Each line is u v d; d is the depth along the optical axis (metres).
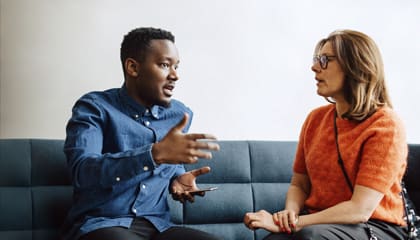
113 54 2.31
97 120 1.70
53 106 2.24
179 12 2.39
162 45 1.76
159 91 1.75
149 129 1.80
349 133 1.72
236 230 2.14
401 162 1.67
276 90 2.50
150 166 1.42
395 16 2.65
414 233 1.69
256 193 2.20
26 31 2.23
